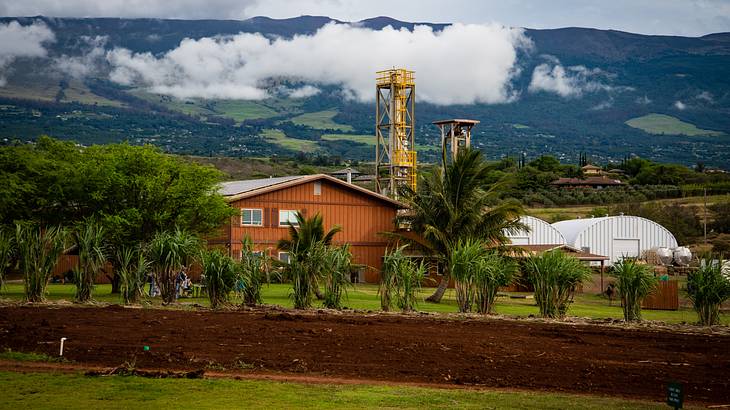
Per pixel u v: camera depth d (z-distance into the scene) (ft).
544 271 106.83
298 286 106.93
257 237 193.26
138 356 63.46
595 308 142.41
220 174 155.63
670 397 39.86
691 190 443.73
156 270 107.55
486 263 108.27
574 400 52.60
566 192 446.60
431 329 84.89
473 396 52.80
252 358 63.93
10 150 144.25
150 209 141.38
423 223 152.76
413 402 50.70
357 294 151.12
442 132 265.54
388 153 260.21
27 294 103.04
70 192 141.08
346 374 59.47
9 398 49.14
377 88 264.72
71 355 63.26
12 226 139.13
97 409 47.01
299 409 48.34
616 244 249.96
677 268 228.84
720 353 76.13
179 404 48.65
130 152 145.18
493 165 151.64
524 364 65.62
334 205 204.95
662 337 87.45
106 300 115.55
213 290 103.55
